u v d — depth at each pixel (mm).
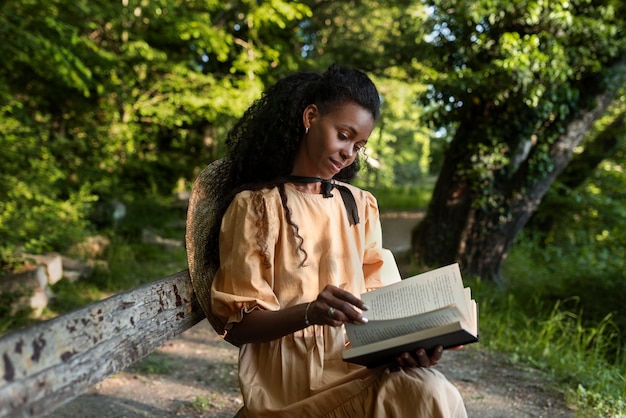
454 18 8102
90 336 1574
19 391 1308
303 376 2014
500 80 7684
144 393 4086
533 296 7086
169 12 10836
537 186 8641
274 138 2111
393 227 14727
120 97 11203
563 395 4055
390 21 14492
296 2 13375
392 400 1852
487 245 8664
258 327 1889
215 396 4090
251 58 12664
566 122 8453
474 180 8516
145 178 14539
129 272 7961
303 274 2029
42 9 7176
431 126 9094
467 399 3967
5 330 5258
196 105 11883
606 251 10852
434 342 1794
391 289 1931
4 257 6129
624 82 8328
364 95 2053
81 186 9531
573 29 7688
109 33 10875
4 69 8195
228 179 2223
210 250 2127
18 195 6906
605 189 12703
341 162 2076
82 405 3836
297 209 2066
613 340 6082
